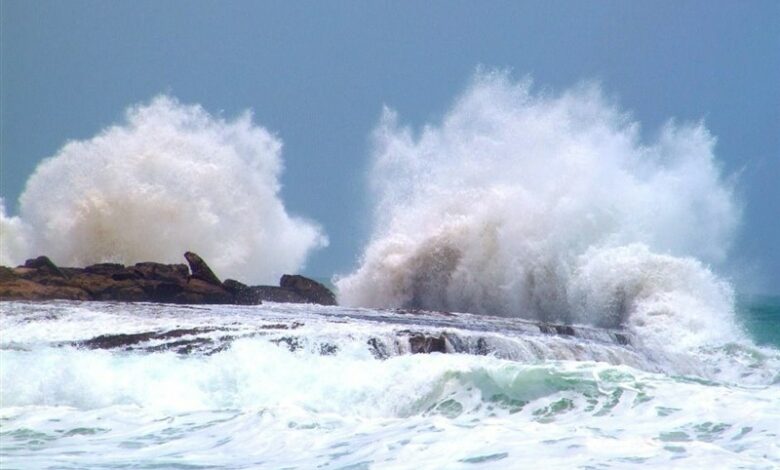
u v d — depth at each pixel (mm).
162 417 39656
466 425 36812
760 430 37250
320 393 44344
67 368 43719
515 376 43500
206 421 38844
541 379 43469
